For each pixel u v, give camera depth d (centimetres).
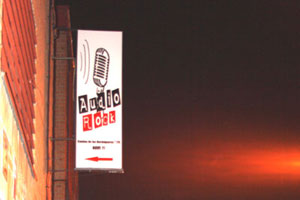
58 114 1513
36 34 962
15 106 624
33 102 869
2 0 559
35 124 930
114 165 1192
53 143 1302
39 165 1026
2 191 548
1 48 549
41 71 1069
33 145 844
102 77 1236
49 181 1219
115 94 1232
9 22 622
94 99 1220
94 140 1199
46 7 1206
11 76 608
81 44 1245
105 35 1256
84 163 1184
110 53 1250
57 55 1577
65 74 1547
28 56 812
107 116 1216
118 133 1211
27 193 805
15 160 653
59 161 1495
